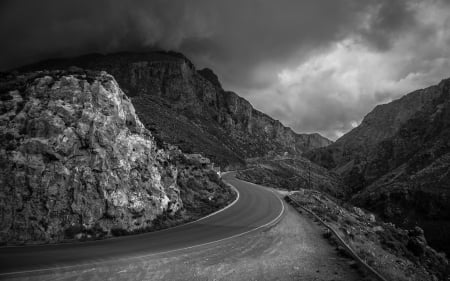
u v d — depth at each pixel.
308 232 18.56
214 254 12.30
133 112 20.72
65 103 16.47
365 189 133.25
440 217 88.81
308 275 10.34
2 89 16.62
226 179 53.81
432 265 30.19
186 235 15.79
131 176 17.53
